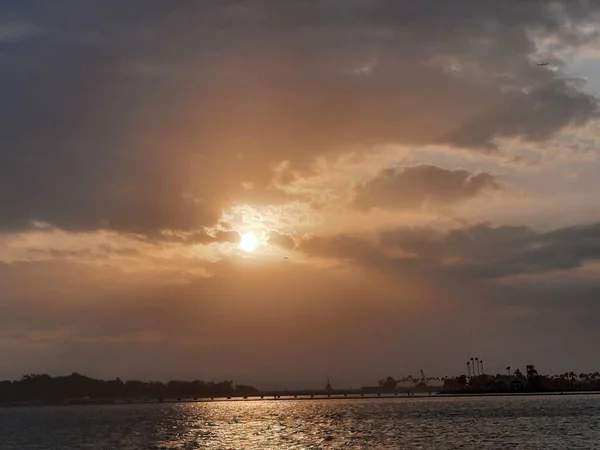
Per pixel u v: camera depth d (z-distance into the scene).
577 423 180.12
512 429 165.12
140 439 174.25
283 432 183.12
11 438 190.00
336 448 132.50
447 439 143.62
